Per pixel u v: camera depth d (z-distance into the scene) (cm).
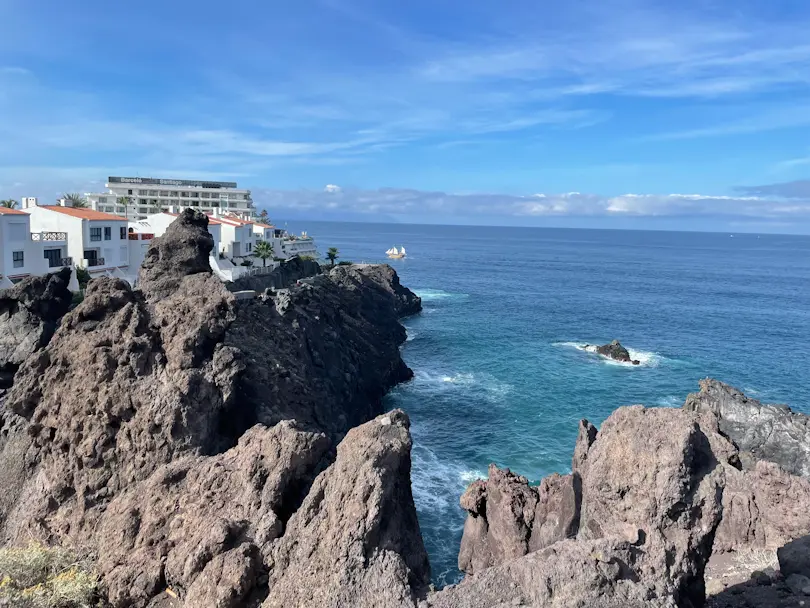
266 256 11725
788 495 2616
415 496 4672
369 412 6594
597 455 1755
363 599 1622
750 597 1934
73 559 2323
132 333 3091
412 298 13938
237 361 3164
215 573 1872
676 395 7706
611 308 15288
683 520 1558
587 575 1444
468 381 8144
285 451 2217
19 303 4503
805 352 10394
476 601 1513
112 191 18988
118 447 2794
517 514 2317
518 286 19950
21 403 3161
